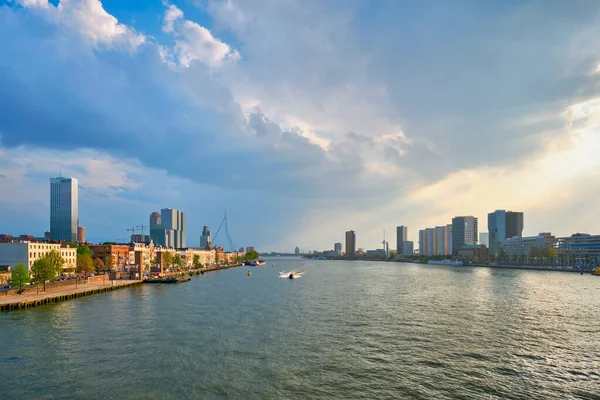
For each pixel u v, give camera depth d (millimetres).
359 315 99688
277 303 122062
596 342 73250
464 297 136625
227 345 70562
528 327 85438
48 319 93812
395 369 58438
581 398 49031
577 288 169000
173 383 52906
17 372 56875
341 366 59625
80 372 56844
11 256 173125
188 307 113375
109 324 88125
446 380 54375
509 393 50375
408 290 161000
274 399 48281
